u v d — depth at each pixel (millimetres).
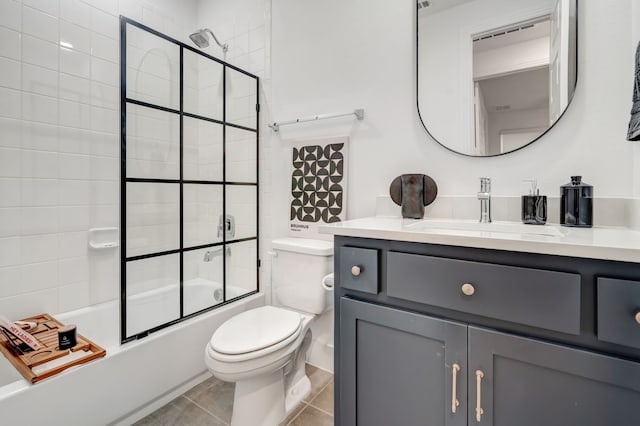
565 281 673
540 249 687
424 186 1385
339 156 1679
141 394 1355
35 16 1598
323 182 1739
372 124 1580
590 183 1099
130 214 1642
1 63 1491
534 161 1201
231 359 1112
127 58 1569
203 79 1933
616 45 1052
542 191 1185
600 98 1079
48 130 1649
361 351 985
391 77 1521
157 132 1736
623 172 1046
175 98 1816
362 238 985
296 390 1487
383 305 944
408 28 1477
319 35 1756
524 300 719
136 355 1342
